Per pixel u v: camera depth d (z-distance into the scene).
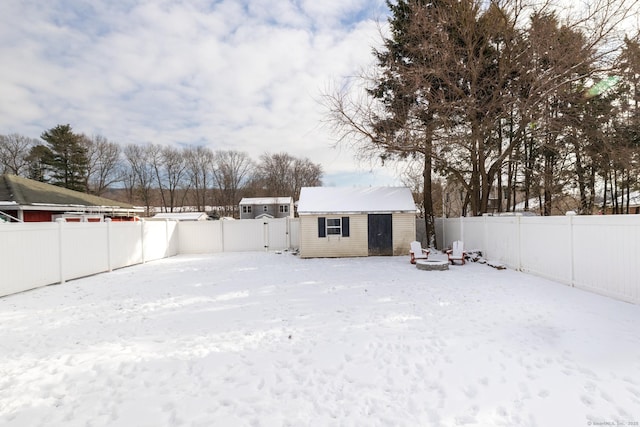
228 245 18.28
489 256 11.55
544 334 4.43
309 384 3.38
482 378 3.34
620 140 12.75
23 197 15.59
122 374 3.68
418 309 5.91
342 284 8.36
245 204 49.34
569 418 2.68
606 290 6.29
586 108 12.83
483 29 13.09
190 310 6.25
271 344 4.45
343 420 2.78
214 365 3.85
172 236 16.75
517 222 9.63
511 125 14.99
